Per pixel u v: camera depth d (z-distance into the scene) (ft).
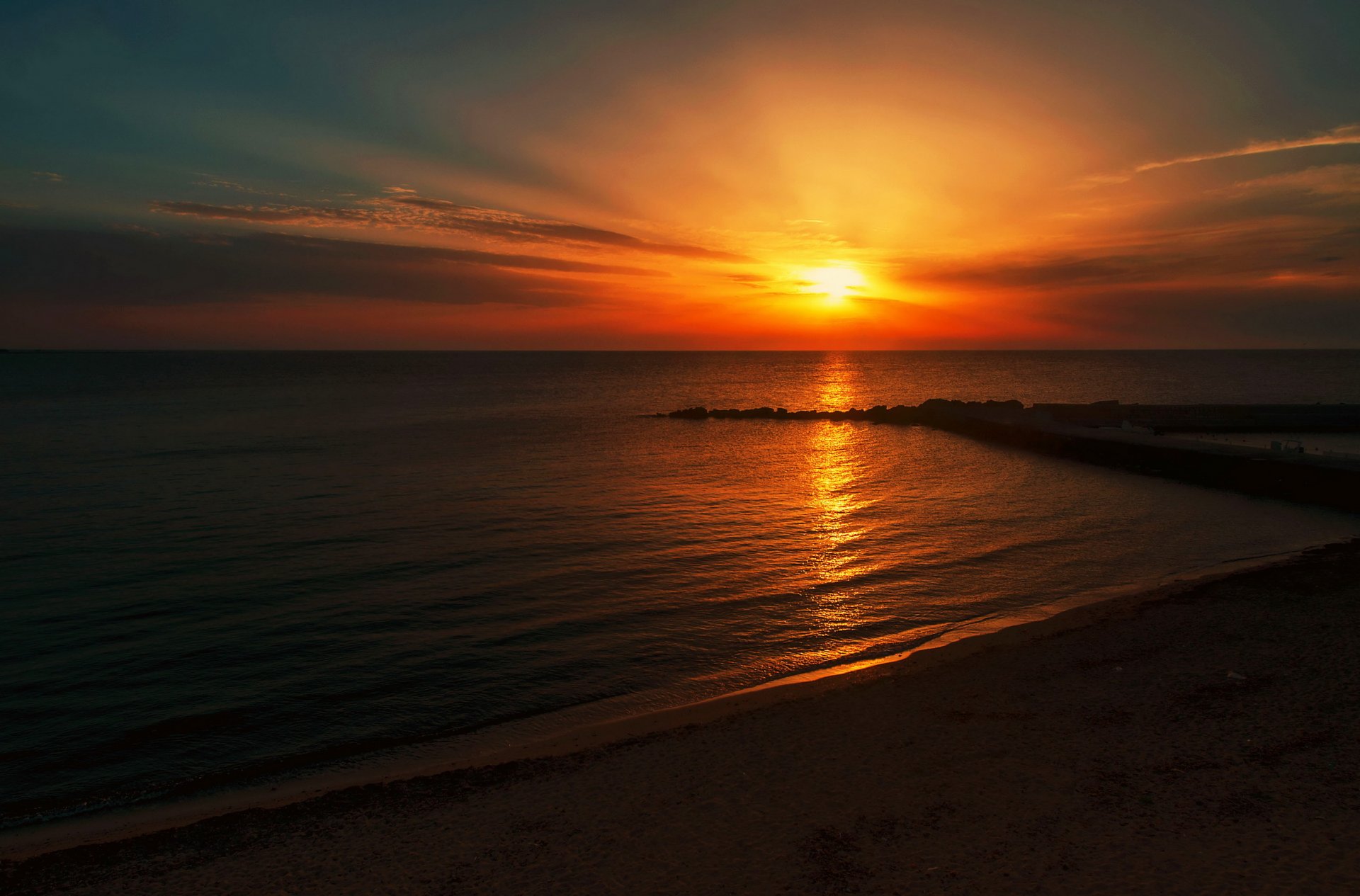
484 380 466.70
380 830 27.50
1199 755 29.68
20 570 64.39
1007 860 23.34
